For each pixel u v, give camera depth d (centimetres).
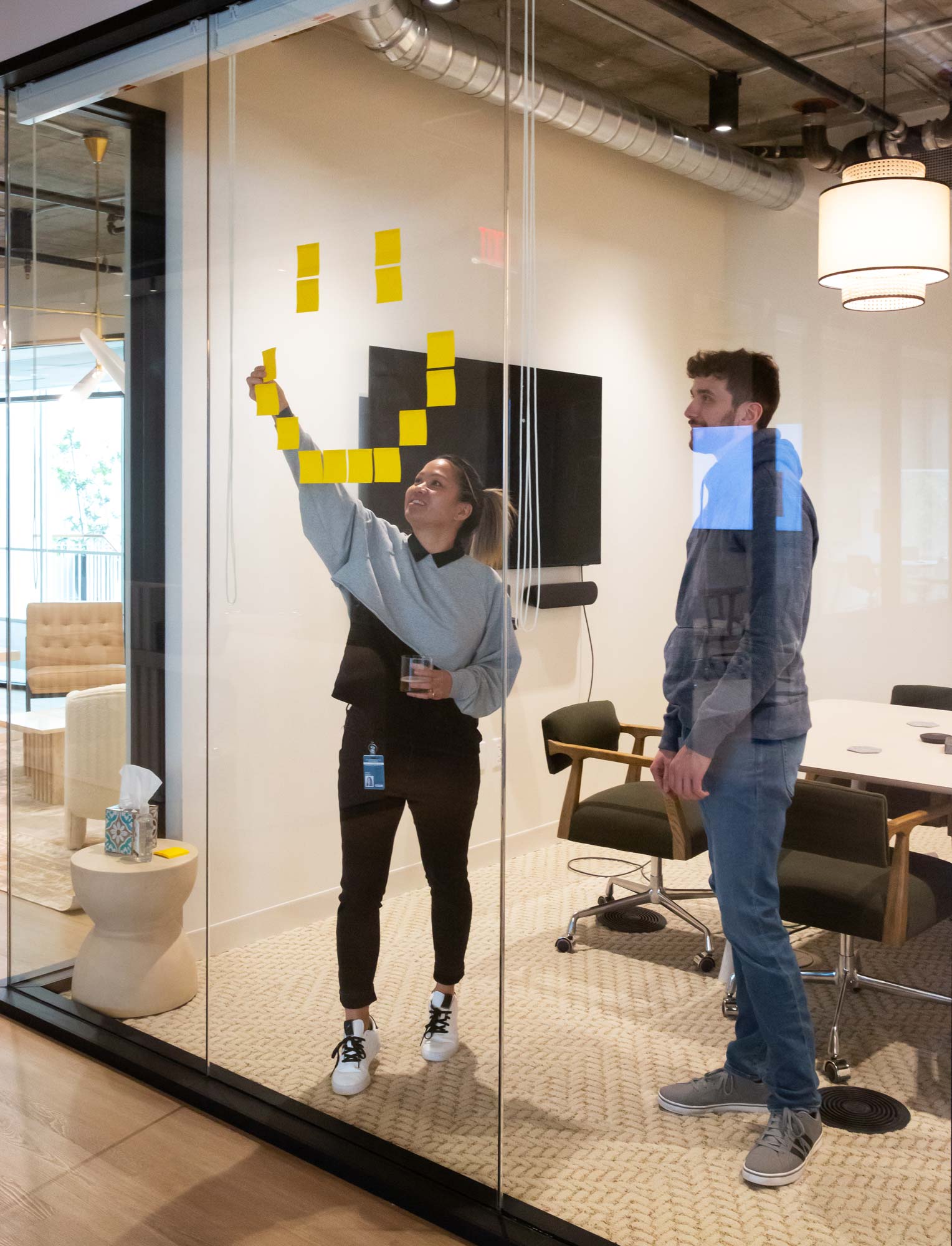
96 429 297
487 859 221
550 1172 210
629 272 196
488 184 213
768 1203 189
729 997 194
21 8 295
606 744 205
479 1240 205
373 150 230
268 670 256
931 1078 174
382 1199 221
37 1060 282
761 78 181
